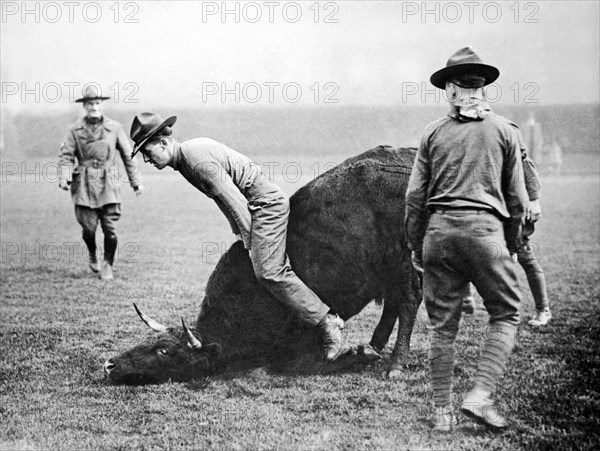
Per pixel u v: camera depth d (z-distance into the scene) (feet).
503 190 13.94
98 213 27.55
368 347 18.17
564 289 24.48
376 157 18.37
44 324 21.86
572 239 31.32
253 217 17.46
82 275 27.76
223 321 18.06
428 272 14.12
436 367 14.16
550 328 20.62
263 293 17.93
